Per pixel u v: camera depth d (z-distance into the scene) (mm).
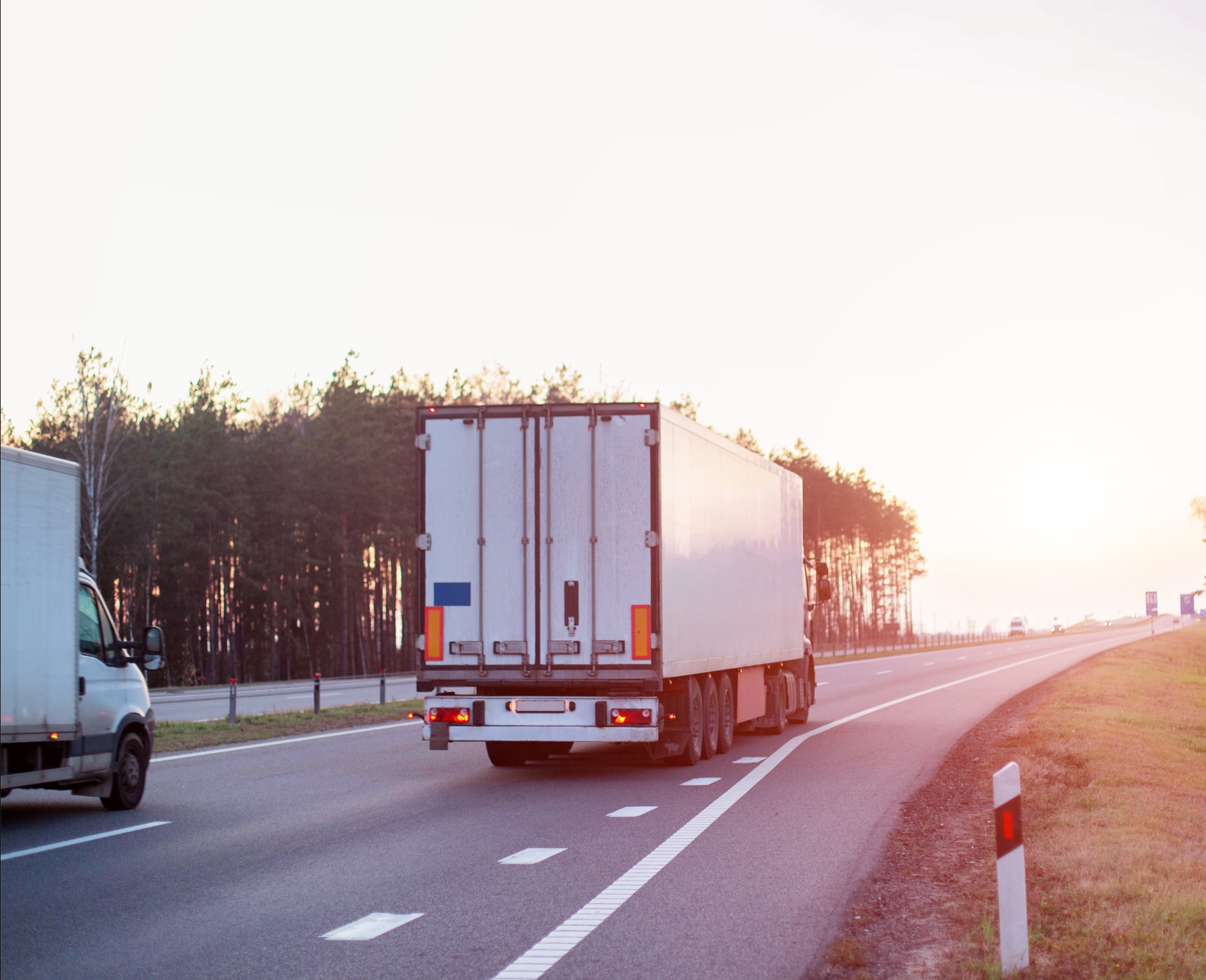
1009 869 5949
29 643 11148
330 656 81312
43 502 11422
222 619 78750
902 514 146500
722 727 17969
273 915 7797
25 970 6520
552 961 6520
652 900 8031
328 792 14266
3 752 10797
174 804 13281
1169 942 6223
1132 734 17922
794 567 22984
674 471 15398
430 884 8734
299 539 73812
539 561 14781
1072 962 5992
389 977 6258
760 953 6613
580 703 14711
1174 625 135875
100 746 12281
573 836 10773
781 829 11000
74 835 11148
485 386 73562
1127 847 8883
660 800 13195
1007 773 5992
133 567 68125
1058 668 46250
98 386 60375
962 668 49625
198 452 69000
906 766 16156
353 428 74000
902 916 7492
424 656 14891
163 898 8352
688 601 15844
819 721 24172
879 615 150125
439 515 14984
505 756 17109
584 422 14867
